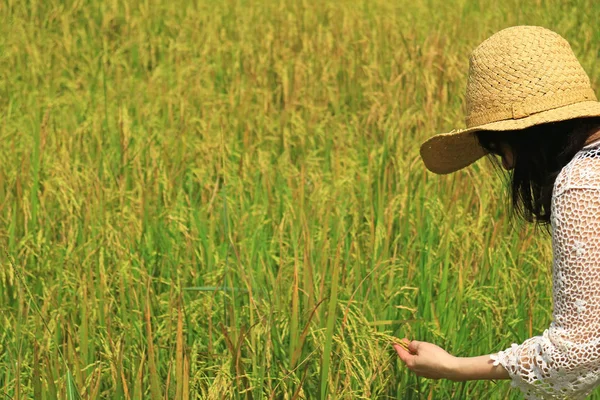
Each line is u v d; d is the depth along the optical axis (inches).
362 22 371.6
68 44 337.7
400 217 184.7
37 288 158.1
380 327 143.6
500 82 98.1
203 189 202.4
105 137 245.6
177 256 170.2
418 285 163.9
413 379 141.0
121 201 188.5
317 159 219.9
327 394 125.6
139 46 337.7
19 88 285.6
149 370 126.0
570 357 91.8
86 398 121.2
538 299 160.7
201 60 318.7
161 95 282.7
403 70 300.0
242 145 252.5
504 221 187.3
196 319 146.3
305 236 159.3
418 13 394.9
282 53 327.6
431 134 241.0
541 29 100.0
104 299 146.2
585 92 97.8
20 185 191.0
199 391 124.0
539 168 99.0
